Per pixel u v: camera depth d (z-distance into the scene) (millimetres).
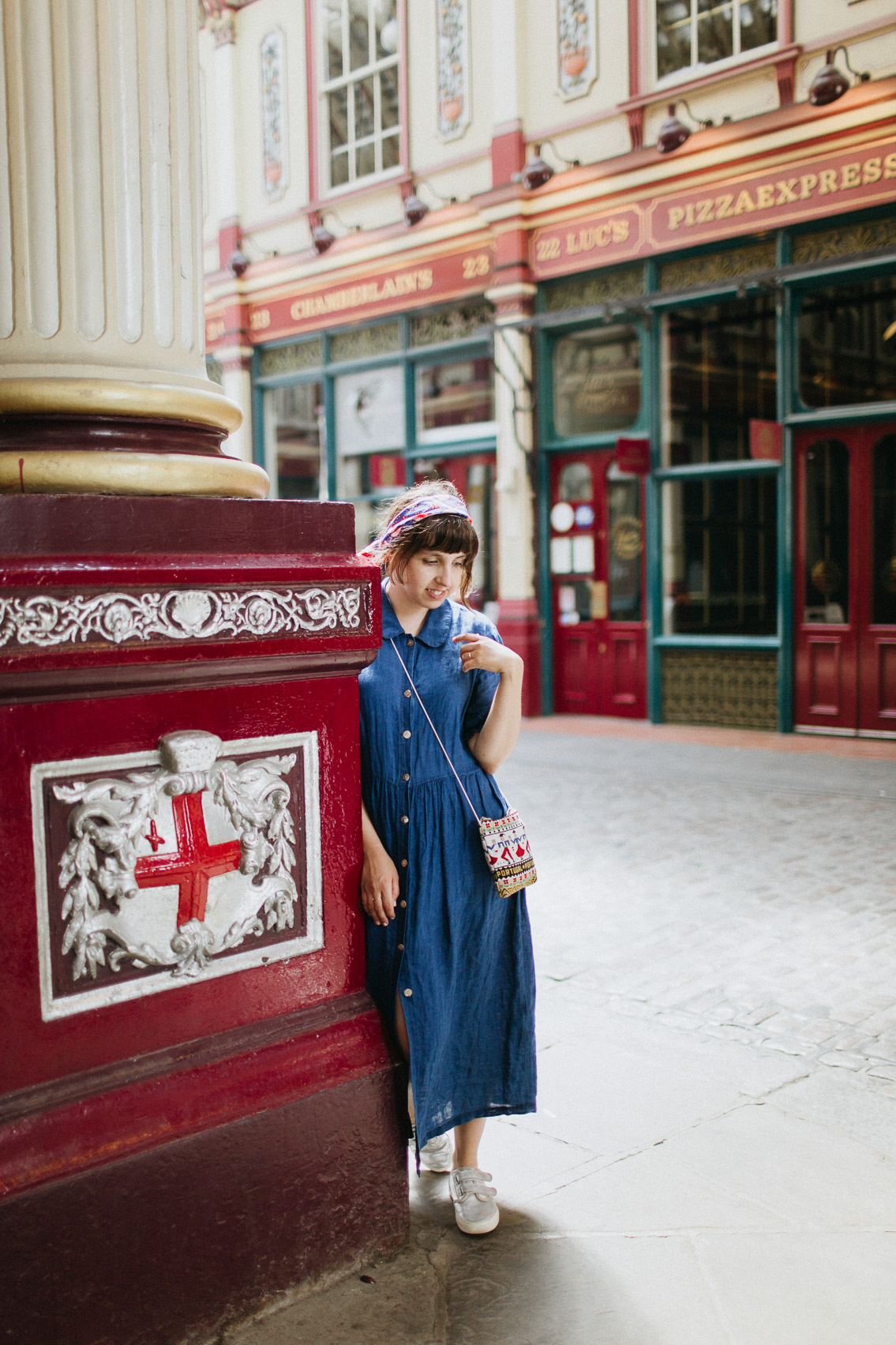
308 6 11641
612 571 10039
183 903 1955
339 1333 2004
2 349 2037
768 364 8797
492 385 10586
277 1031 2113
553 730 9594
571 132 9539
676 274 9180
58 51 1989
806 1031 3332
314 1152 2107
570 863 5312
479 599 11070
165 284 2135
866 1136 2707
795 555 8773
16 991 1765
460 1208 2352
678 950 4078
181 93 2158
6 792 1728
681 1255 2238
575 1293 2121
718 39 8602
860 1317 2041
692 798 6707
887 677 8430
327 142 11781
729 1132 2738
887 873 5000
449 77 10352
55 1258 1762
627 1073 3076
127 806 1859
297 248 12195
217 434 2262
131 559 1825
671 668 9617
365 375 11828
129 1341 1859
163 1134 1886
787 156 8219
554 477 10328
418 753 2293
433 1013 2244
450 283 10633
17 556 1723
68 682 1765
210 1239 1958
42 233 2008
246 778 2025
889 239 7953
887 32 7695
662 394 9469
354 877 2240
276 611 2008
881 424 8266
